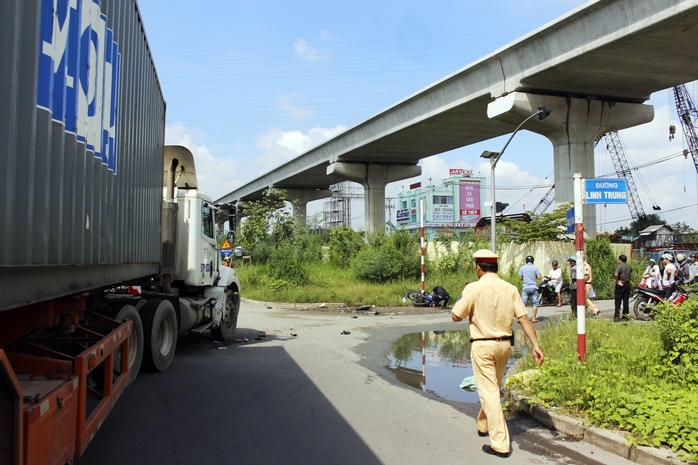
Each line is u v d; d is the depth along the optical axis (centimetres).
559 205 2628
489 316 537
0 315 398
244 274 2542
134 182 666
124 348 604
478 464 490
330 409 662
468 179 10419
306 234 3688
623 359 724
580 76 2439
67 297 509
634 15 1909
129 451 513
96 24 482
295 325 1463
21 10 328
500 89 2641
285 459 497
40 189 356
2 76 304
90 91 466
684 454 467
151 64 795
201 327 1067
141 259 720
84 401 418
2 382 282
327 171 4947
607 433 527
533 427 598
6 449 287
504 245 2653
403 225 3281
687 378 663
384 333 1310
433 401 704
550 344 917
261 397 714
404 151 4409
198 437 555
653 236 5150
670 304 766
